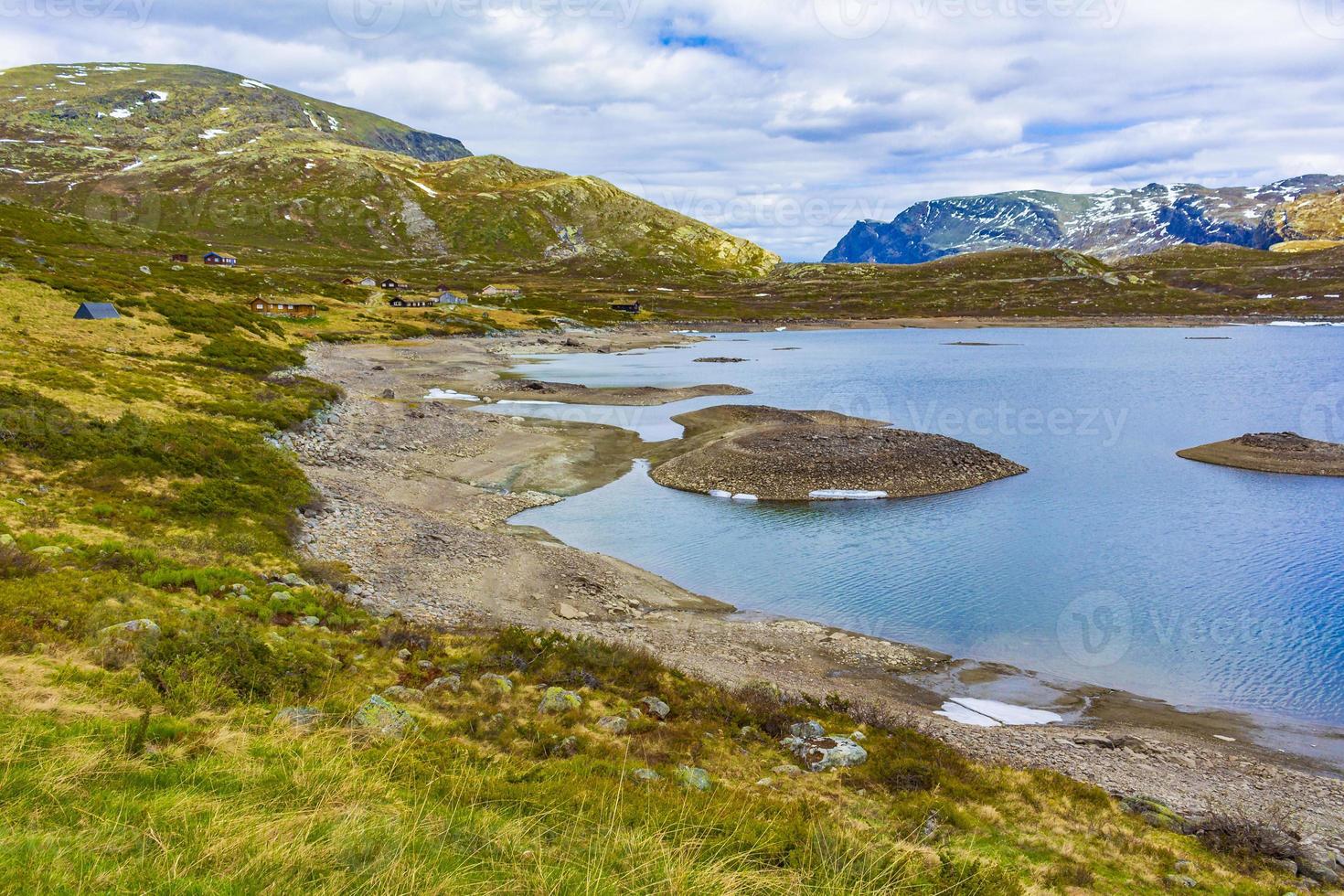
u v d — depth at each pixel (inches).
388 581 1278.3
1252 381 4001.0
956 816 651.5
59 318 2677.2
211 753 496.4
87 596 780.0
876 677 1170.6
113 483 1311.5
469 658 896.3
